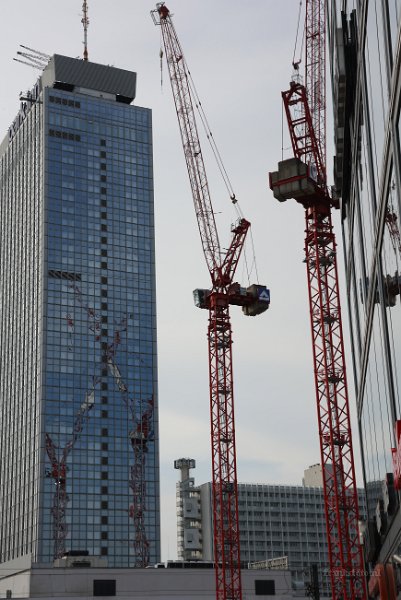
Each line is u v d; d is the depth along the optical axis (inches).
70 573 6461.6
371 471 2785.4
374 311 2252.7
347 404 5064.0
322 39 5462.6
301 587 6958.7
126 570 6550.2
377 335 2224.4
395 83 1515.7
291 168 5002.5
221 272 7234.3
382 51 1686.8
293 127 5428.2
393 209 1695.4
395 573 2347.4
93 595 6422.2
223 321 7022.6
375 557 2989.7
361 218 2480.3
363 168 2294.5
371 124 1993.1
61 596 6378.0
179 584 6628.9
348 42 2410.2
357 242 2684.5
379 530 2561.5
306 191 4985.2
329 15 3085.6
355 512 4862.2
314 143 5354.3
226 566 6678.2
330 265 5285.4
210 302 7081.7
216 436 6786.4
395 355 1845.5
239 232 7244.1
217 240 7322.8
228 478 6707.7
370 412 2655.0
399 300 1716.3
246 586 6747.1
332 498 4936.0
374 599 3348.9
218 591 6466.5
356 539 4817.9
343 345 5191.9
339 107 2573.8
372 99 1935.3
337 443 5002.5
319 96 5452.8
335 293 5246.1
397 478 1708.9
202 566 6919.3
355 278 2901.1
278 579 6855.3
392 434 1993.1
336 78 2493.8
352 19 2279.8
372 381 2484.0
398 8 1450.5
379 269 2025.1
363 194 2354.8
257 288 7081.7
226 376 6909.5
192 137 7780.5
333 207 5310.0
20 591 6540.4
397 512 2070.6
